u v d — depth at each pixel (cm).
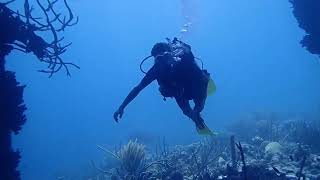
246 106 4894
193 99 493
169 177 976
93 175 1895
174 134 3428
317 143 1386
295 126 1780
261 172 852
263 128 1934
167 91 488
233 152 1048
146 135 3027
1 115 768
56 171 2588
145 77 474
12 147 815
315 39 1630
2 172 767
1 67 794
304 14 1641
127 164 1124
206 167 1056
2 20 774
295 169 985
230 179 856
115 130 5000
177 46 507
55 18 848
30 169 3262
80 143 4416
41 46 841
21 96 817
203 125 484
